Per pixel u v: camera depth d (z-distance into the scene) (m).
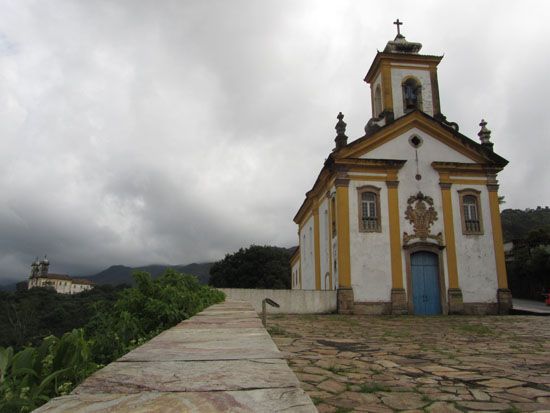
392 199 21.11
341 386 5.50
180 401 1.86
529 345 9.66
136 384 2.11
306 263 31.73
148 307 6.11
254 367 2.50
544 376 6.20
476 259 21.16
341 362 7.21
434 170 21.80
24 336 21.44
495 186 21.98
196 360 2.71
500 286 21.05
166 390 2.02
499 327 14.17
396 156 21.69
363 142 21.50
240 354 2.91
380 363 7.15
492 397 5.04
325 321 16.12
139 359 2.73
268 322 15.52
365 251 20.45
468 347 9.27
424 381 5.82
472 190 21.84
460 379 5.96
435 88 23.88
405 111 23.58
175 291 6.91
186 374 2.32
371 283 20.17
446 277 20.75
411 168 21.62
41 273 114.38
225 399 1.89
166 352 3.00
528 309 21.75
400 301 20.00
